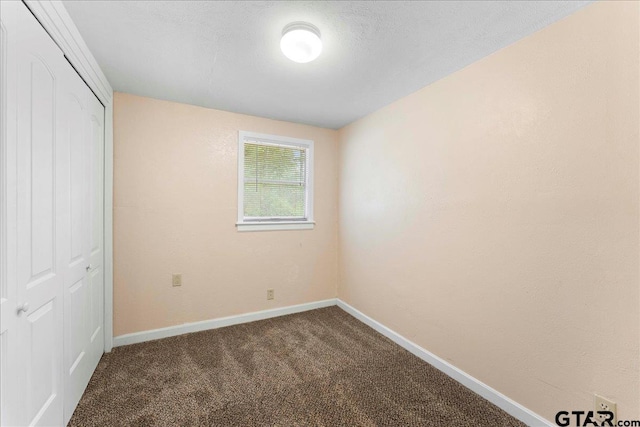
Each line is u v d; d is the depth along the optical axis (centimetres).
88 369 183
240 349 234
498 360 170
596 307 129
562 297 141
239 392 179
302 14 140
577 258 136
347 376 198
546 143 147
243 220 290
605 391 127
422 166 223
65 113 144
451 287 200
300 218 325
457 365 195
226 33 156
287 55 159
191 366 207
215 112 273
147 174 245
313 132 325
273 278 306
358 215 303
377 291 275
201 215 268
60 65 138
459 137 193
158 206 250
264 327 278
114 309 234
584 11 132
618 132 122
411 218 234
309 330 272
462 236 192
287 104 259
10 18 99
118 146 233
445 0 129
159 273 251
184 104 259
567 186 139
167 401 169
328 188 336
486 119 176
